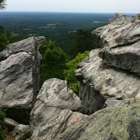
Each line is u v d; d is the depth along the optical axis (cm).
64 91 1725
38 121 1512
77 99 1661
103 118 748
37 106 1639
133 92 1239
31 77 2039
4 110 1748
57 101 1634
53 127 1365
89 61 1802
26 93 1916
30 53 2281
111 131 679
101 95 1391
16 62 2117
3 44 3759
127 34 1504
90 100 1594
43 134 1351
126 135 647
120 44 1477
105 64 1580
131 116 703
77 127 778
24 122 1858
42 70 4400
